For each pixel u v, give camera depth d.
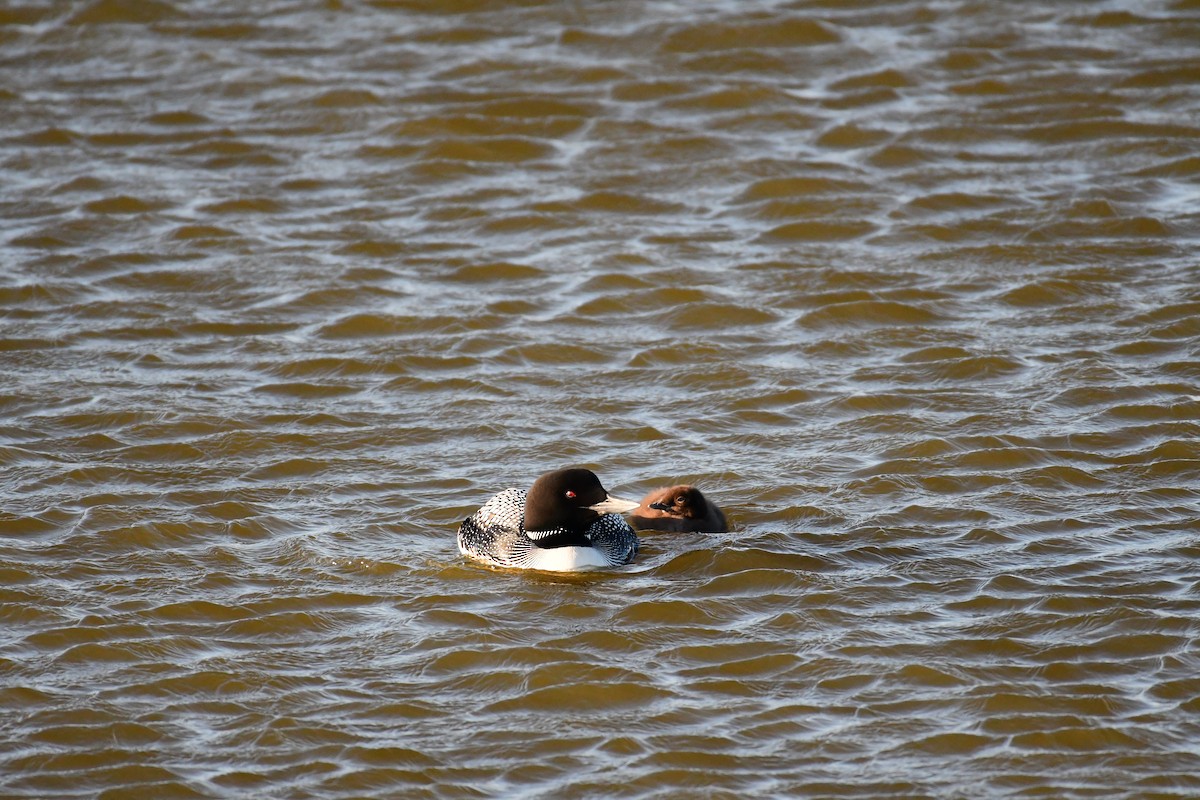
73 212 23.66
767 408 17.88
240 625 13.46
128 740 11.74
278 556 14.68
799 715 12.11
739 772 11.38
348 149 26.14
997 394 18.03
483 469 16.52
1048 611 13.50
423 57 29.64
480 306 20.72
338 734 11.85
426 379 18.70
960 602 13.73
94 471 16.23
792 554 14.65
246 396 18.25
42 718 11.98
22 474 16.16
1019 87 27.94
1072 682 12.41
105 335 19.84
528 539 14.54
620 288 21.25
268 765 11.45
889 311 20.33
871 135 26.17
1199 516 15.21
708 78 28.47
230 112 27.64
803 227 23.11
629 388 18.50
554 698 12.36
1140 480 15.96
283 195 24.45
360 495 15.95
